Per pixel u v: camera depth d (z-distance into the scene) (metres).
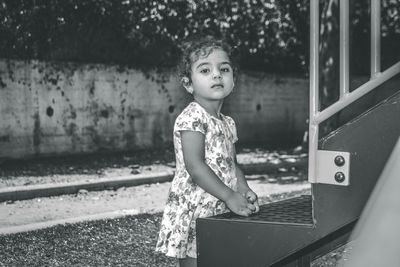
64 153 13.01
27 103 12.34
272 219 2.63
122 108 14.09
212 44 3.10
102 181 9.47
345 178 2.31
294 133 18.59
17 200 8.45
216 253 2.67
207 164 3.06
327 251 3.10
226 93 3.11
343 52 2.48
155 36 14.60
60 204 8.16
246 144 16.67
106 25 13.80
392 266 1.01
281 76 18.00
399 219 1.04
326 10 12.77
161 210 7.18
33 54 12.51
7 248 5.30
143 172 10.77
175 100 15.15
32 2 12.34
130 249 5.30
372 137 2.29
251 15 15.38
